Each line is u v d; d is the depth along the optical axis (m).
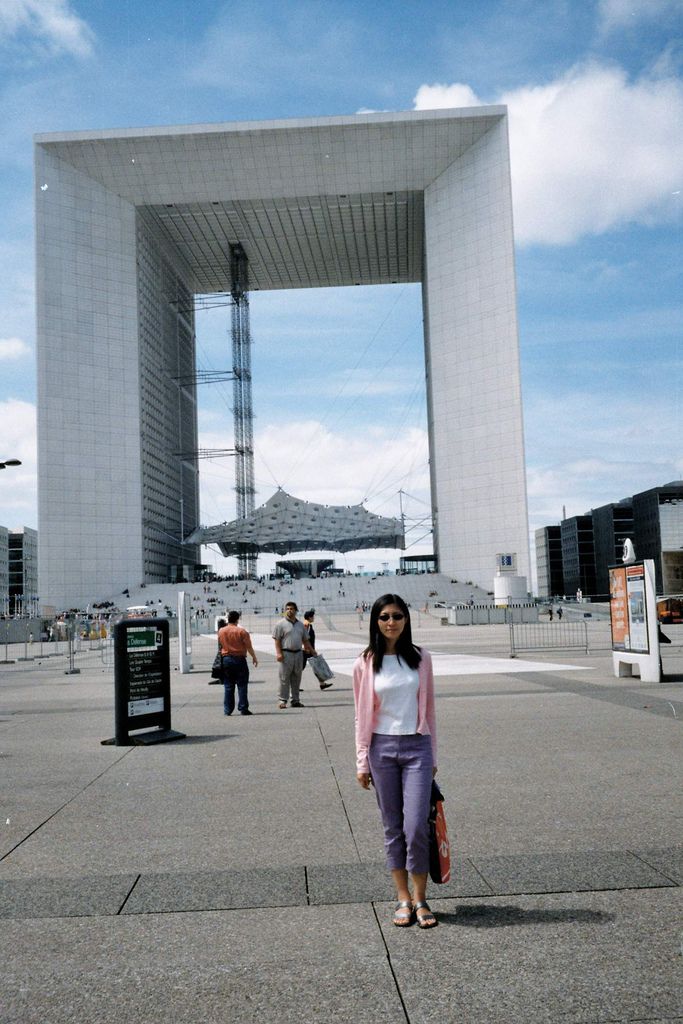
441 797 4.86
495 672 20.64
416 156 124.19
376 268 155.62
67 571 119.69
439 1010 3.68
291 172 123.38
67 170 124.12
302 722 13.10
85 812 7.41
